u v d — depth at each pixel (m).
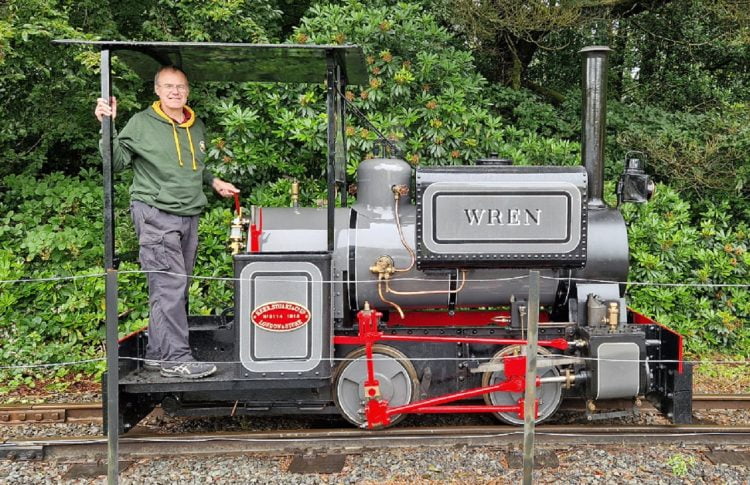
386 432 4.07
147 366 4.12
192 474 3.73
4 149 7.67
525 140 7.53
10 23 5.97
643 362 4.05
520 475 3.69
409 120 6.81
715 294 6.70
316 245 4.19
